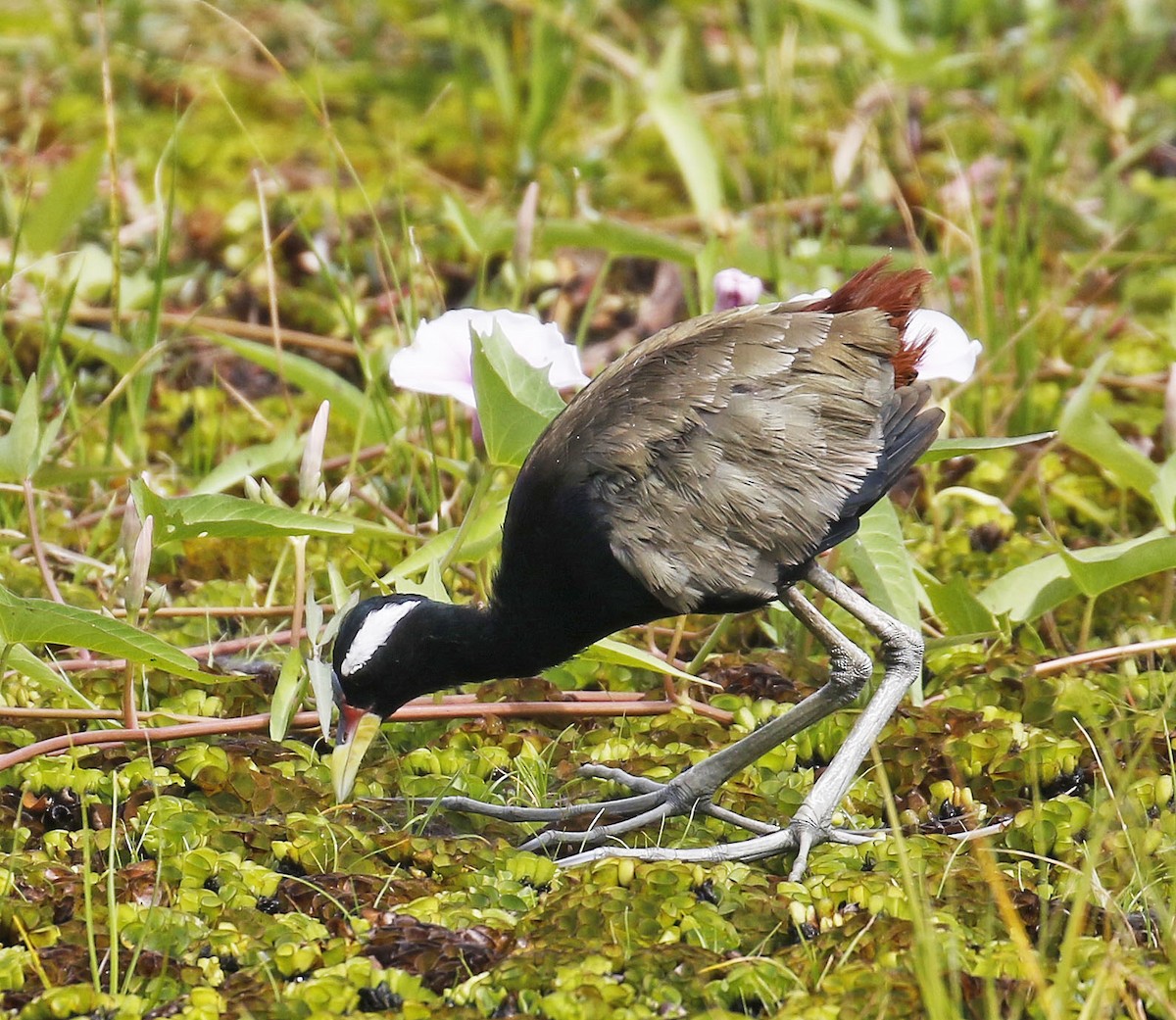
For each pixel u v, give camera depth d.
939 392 12.45
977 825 8.43
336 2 19.55
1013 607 9.97
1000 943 7.20
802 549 8.08
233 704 9.52
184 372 13.92
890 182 13.73
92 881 7.71
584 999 6.79
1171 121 16.53
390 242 15.12
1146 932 7.45
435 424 12.48
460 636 8.47
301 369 11.60
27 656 8.45
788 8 17.62
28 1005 6.80
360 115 17.69
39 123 16.12
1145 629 10.18
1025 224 13.73
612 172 16.61
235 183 15.88
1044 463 12.17
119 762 8.88
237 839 8.10
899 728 9.16
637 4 19.45
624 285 15.20
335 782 8.35
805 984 7.04
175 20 18.56
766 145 15.74
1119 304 14.42
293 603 10.56
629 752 9.20
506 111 16.78
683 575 7.93
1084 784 8.80
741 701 9.57
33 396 9.59
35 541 9.66
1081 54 17.62
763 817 8.62
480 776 9.02
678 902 7.57
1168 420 10.66
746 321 8.36
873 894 7.58
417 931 7.36
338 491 9.52
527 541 8.18
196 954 7.26
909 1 18.95
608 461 7.99
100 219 15.16
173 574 11.25
